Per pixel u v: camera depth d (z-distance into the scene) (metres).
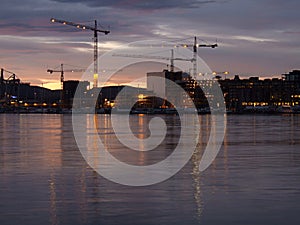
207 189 19.61
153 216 14.97
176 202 17.03
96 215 15.08
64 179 22.20
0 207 16.08
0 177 22.75
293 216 14.93
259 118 147.88
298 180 21.91
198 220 14.48
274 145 42.69
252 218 14.70
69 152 35.97
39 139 50.41
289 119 135.75
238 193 18.67
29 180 21.84
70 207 16.14
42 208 15.98
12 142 45.94
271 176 23.22
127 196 18.12
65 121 115.00
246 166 27.36
